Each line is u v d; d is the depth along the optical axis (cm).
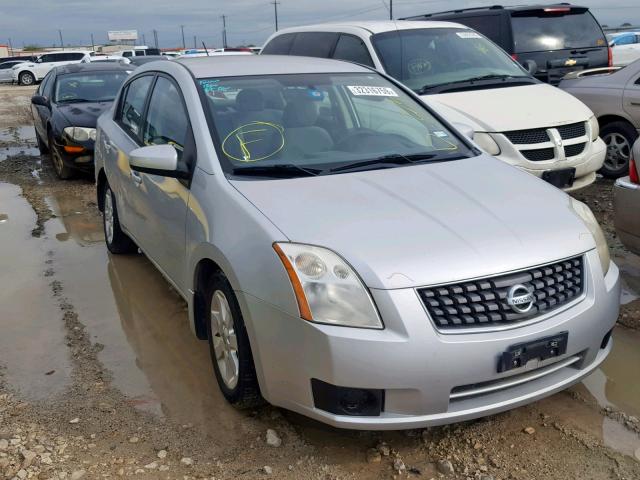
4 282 525
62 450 305
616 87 771
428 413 274
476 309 275
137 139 483
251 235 302
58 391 362
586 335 299
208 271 350
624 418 322
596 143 657
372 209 313
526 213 321
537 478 282
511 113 628
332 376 270
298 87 422
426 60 711
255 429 321
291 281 278
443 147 412
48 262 570
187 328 438
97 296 494
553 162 614
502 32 879
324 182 345
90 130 866
